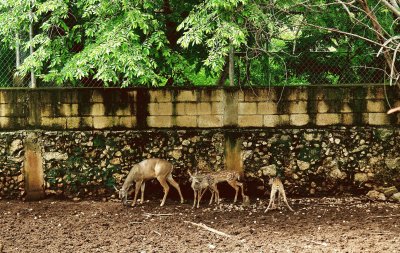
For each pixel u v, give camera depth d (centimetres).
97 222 777
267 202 879
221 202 885
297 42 923
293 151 905
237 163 908
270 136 905
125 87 902
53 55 872
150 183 913
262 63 914
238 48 912
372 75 923
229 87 904
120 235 711
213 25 812
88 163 908
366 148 903
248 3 834
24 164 905
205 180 846
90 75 923
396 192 888
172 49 914
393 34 900
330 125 905
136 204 878
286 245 652
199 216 803
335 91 900
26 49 866
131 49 807
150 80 873
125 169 908
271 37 880
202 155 908
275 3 854
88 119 905
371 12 759
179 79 939
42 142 905
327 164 905
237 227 742
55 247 660
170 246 657
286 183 905
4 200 905
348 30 912
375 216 788
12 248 656
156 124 908
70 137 903
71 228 747
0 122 905
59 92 902
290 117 905
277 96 902
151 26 844
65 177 909
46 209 853
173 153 908
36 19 845
